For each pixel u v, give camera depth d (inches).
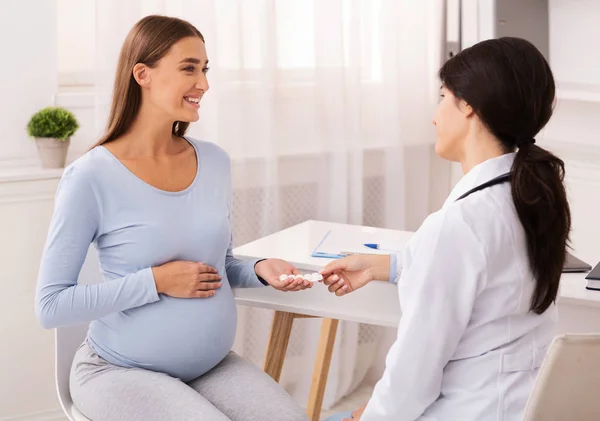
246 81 116.6
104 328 78.8
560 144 118.2
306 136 122.9
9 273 108.8
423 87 130.3
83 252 76.1
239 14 113.7
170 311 76.8
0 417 111.3
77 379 77.8
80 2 116.5
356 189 125.3
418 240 60.4
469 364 61.1
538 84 60.7
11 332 110.3
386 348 133.4
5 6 105.9
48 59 109.2
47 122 106.3
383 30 124.5
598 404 56.6
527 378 61.2
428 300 59.4
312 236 98.5
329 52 120.5
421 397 60.3
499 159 62.1
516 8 115.3
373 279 80.0
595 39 114.6
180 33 77.6
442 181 136.7
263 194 120.0
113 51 106.7
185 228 78.4
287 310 87.9
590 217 115.1
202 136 115.0
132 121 79.0
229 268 86.8
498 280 59.8
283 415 74.8
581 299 79.1
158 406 71.9
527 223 59.5
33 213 108.7
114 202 76.5
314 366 114.8
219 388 78.2
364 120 127.6
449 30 126.9
